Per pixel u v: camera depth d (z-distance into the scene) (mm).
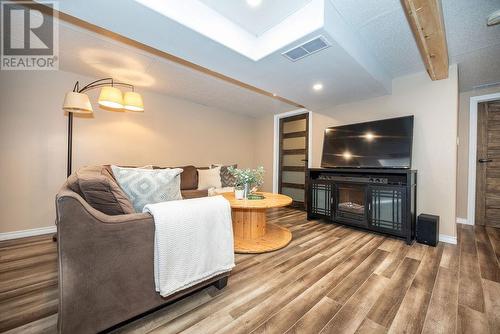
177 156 3938
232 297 1419
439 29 1704
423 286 1558
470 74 2807
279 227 2949
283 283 1594
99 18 1556
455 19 1834
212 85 3311
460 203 3361
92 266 1005
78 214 968
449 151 2564
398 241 2490
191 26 1666
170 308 1303
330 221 3314
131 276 1112
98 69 2783
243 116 5035
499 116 3135
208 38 1784
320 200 3307
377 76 2578
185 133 4043
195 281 1285
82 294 982
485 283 1596
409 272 1765
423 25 1667
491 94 3127
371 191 2725
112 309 1062
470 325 1179
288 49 1933
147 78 3064
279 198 2627
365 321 1210
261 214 2590
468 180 3297
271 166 4902
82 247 978
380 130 3016
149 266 1170
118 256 1072
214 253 1388
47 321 1181
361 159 3102
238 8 1794
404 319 1227
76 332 970
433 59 2174
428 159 2709
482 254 2137
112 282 1059
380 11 1783
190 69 2779
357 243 2420
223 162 4648
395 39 2172
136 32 1714
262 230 2600
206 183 3633
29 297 1391
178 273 1207
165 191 1555
